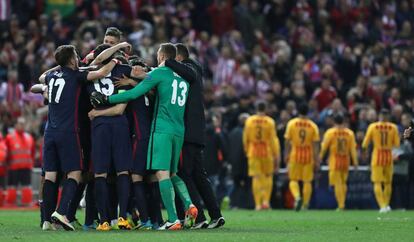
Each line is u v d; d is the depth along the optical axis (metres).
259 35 107.88
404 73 103.00
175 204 47.72
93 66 45.50
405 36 114.12
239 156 82.19
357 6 116.75
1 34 100.44
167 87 45.00
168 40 103.06
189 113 46.31
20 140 80.12
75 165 44.44
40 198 47.50
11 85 89.69
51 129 44.69
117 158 44.62
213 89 97.31
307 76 100.94
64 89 44.66
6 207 79.38
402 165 79.19
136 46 96.69
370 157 81.50
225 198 82.25
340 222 55.06
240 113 89.50
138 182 45.31
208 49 102.88
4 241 37.66
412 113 95.38
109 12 102.75
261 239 39.12
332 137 78.00
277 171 80.00
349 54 104.00
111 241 37.44
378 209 81.69
